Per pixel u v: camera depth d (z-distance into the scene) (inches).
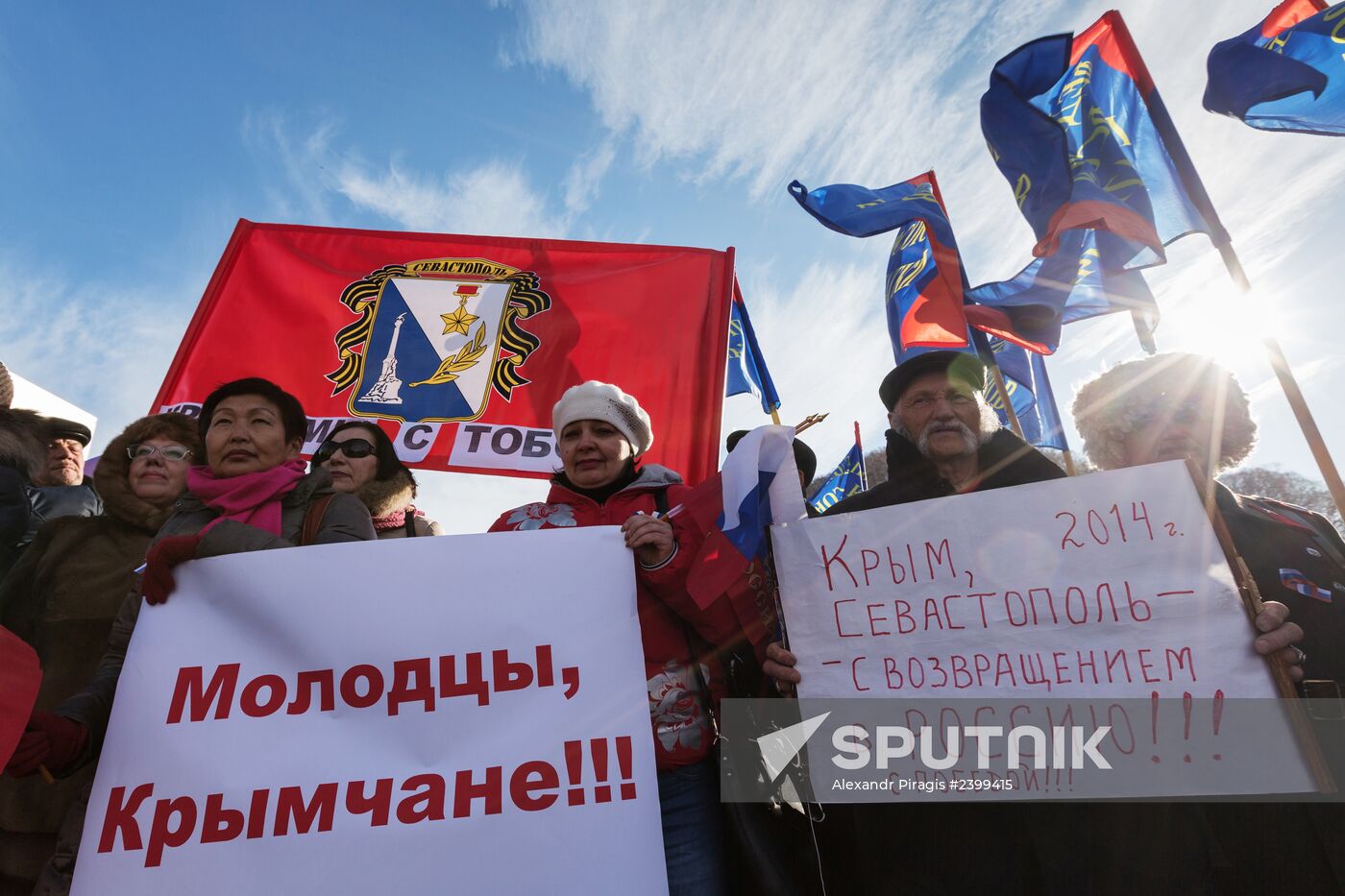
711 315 154.0
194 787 70.4
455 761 72.9
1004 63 119.7
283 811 70.2
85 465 157.2
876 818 80.4
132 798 69.8
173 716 72.9
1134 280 113.2
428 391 147.9
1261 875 71.9
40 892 75.7
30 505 128.7
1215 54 117.1
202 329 152.0
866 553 83.3
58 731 70.0
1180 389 91.0
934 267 139.8
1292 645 78.2
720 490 84.9
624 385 148.5
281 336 152.6
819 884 82.5
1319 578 80.5
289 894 67.3
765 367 183.6
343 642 76.2
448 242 162.1
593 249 161.8
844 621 82.0
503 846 70.0
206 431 90.5
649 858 70.3
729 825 82.9
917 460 94.0
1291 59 111.3
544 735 74.2
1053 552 79.1
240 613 76.7
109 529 104.3
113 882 67.2
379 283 157.0
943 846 77.2
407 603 78.0
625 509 93.7
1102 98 121.2
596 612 79.3
